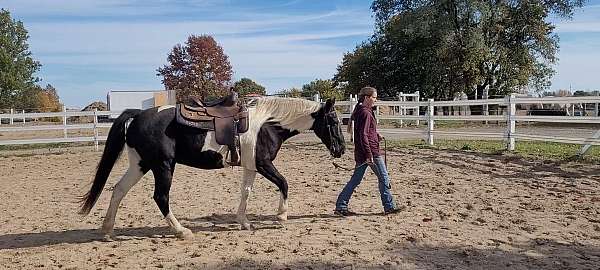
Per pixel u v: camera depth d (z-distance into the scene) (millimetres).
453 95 37312
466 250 5605
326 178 10703
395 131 17297
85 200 6238
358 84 42719
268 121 6605
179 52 55969
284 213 6957
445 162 12109
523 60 35406
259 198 8781
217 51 56031
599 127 22734
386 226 6641
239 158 6398
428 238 6082
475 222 6781
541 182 9281
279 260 5352
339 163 13047
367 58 41344
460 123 30062
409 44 38562
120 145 6199
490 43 35250
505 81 36781
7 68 54719
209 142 6219
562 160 11094
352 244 5883
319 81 47344
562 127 24000
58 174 12492
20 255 5766
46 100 63250
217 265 5238
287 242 6004
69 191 10062
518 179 9648
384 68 40875
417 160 12773
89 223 7281
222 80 55781
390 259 5352
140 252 5770
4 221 7492
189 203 8531
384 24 40094
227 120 6324
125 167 13359
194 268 5172
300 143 18422
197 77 55438
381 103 16953
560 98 12008
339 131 7113
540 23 35250
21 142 17609
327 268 5102
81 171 12984
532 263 5203
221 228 6793
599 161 10727
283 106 6723
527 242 5898
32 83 57781
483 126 25531
